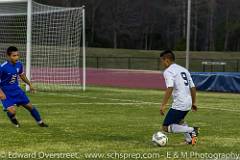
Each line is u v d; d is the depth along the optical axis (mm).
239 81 63188
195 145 23734
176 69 23156
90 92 58875
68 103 44875
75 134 26812
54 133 27047
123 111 39188
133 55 161750
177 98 23125
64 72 71938
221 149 22797
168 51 23297
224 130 29406
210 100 51688
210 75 65938
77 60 71500
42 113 36812
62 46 69375
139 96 54250
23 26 71125
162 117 35375
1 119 33000
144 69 137625
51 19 67688
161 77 97250
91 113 37375
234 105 46344
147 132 27953
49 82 67500
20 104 29188
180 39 198000
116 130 28625
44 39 68438
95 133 27312
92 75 102312
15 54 28688
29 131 27641
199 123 32781
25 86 58469
